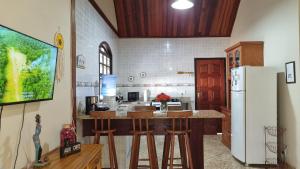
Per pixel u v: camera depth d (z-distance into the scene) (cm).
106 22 555
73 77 328
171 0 618
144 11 646
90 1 420
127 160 430
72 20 325
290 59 392
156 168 354
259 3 501
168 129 354
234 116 463
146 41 718
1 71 163
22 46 187
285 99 412
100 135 358
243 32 598
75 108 333
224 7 635
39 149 209
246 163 426
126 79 720
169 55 720
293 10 379
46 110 253
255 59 486
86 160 222
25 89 194
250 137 425
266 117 423
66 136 254
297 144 379
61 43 292
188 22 679
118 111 385
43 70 222
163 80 719
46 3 253
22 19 208
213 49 716
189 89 718
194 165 363
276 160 418
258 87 425
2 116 183
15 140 199
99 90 477
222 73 717
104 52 570
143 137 648
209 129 695
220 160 455
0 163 181
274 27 440
